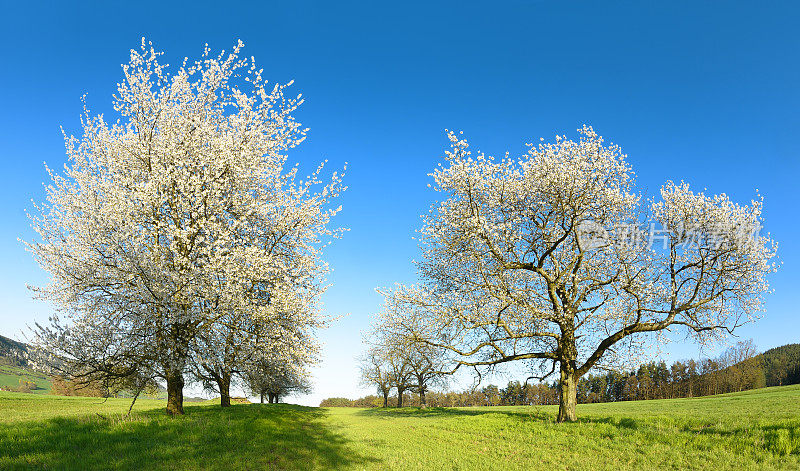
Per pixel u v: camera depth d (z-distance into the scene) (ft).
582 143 65.57
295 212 66.80
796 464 36.19
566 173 63.62
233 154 60.13
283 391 156.35
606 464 41.96
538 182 67.41
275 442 45.14
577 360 69.31
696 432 50.01
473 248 67.41
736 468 36.76
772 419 52.80
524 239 70.23
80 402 112.27
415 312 73.51
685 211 63.21
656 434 50.72
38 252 53.06
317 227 68.90
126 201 52.75
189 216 57.00
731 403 118.42
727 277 62.08
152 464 32.40
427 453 49.70
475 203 69.15
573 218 65.57
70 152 59.93
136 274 48.47
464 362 70.74
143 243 50.80
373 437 63.16
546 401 290.15
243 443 42.27
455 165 66.64
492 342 70.44
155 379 57.41
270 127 68.44
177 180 54.65
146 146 59.62
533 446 51.90
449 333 71.77
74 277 52.08
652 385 313.32
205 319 53.16
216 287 51.11
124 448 35.22
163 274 47.44
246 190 62.90
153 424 43.45
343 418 106.93
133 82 60.70
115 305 52.06
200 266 52.85
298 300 59.93
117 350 51.72
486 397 297.33
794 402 98.37
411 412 127.34
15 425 39.01
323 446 49.26
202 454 36.60
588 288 69.36
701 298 64.85
